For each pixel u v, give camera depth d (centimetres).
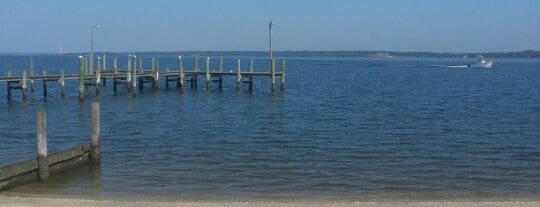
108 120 3662
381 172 2080
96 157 2084
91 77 5391
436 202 1541
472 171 2105
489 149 2584
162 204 1482
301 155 2420
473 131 3172
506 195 1736
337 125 3431
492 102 5044
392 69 14538
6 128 3269
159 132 3114
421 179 1967
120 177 1956
